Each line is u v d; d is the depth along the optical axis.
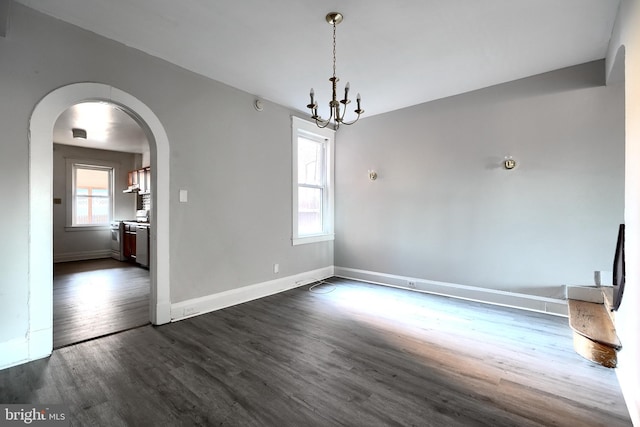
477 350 2.39
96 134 5.16
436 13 2.20
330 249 4.96
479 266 3.64
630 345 1.77
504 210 3.46
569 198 3.10
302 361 2.21
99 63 2.46
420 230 4.09
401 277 4.28
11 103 2.08
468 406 1.72
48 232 2.24
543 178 3.23
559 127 3.13
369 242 4.60
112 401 1.74
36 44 2.17
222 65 2.98
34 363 2.14
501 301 3.49
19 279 2.13
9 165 2.08
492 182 3.53
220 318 3.06
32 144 2.16
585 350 2.26
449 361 2.23
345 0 2.05
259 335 2.66
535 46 2.67
